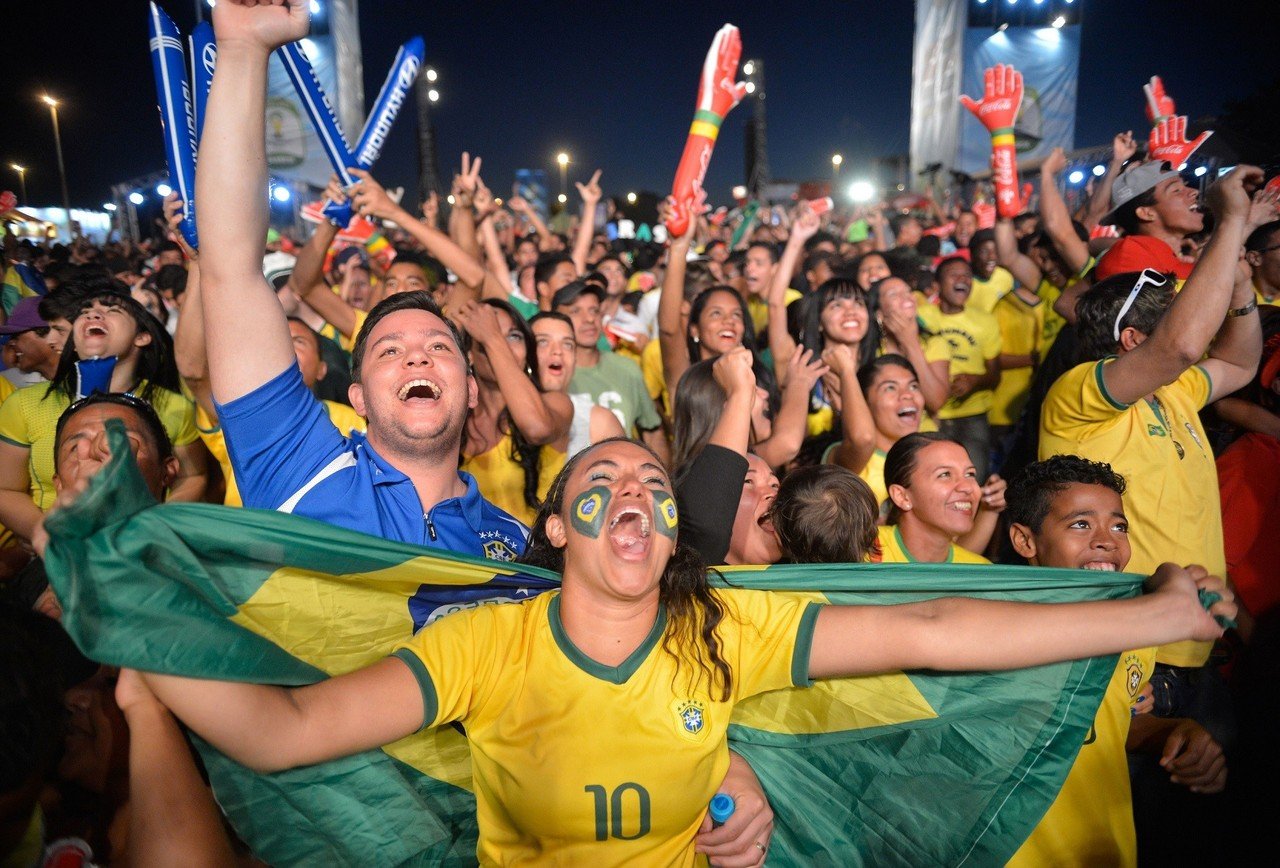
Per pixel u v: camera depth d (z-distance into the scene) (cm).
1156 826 286
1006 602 192
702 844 195
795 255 557
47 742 145
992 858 216
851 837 225
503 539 252
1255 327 338
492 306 414
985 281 761
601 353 551
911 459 323
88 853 164
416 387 225
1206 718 291
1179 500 319
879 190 2402
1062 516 283
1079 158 1434
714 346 512
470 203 579
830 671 195
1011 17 1800
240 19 201
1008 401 690
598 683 185
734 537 317
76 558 141
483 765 186
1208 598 194
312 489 220
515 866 186
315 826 183
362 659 200
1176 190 470
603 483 189
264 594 183
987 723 216
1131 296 326
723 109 496
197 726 151
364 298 774
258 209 208
